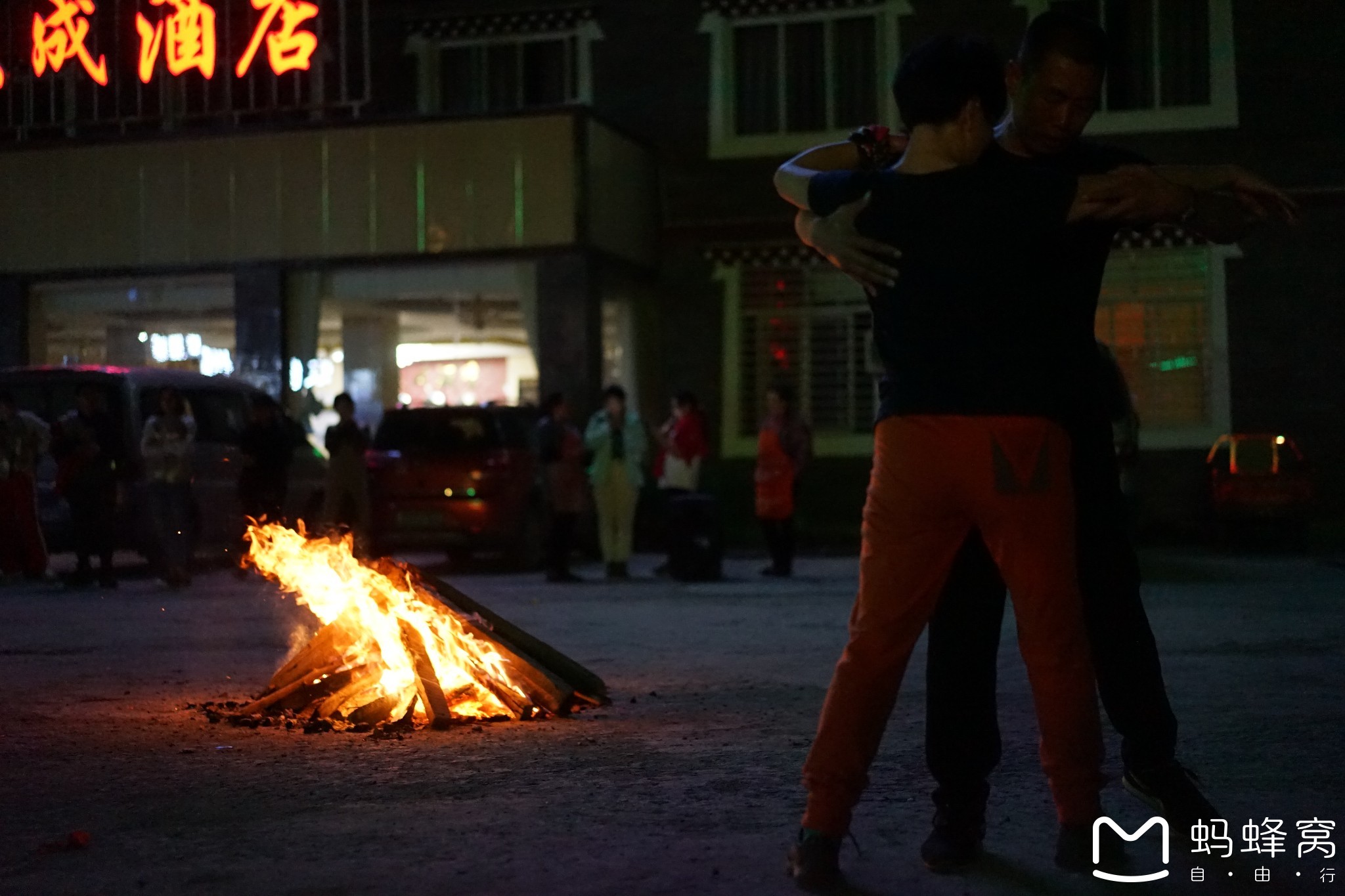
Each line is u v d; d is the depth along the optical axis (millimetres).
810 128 22156
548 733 6305
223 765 5656
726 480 22016
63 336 22266
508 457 16734
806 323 21984
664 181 22422
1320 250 20562
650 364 22312
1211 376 20734
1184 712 6734
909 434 3822
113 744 6117
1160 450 20766
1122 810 4781
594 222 20047
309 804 4957
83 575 14828
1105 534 4238
